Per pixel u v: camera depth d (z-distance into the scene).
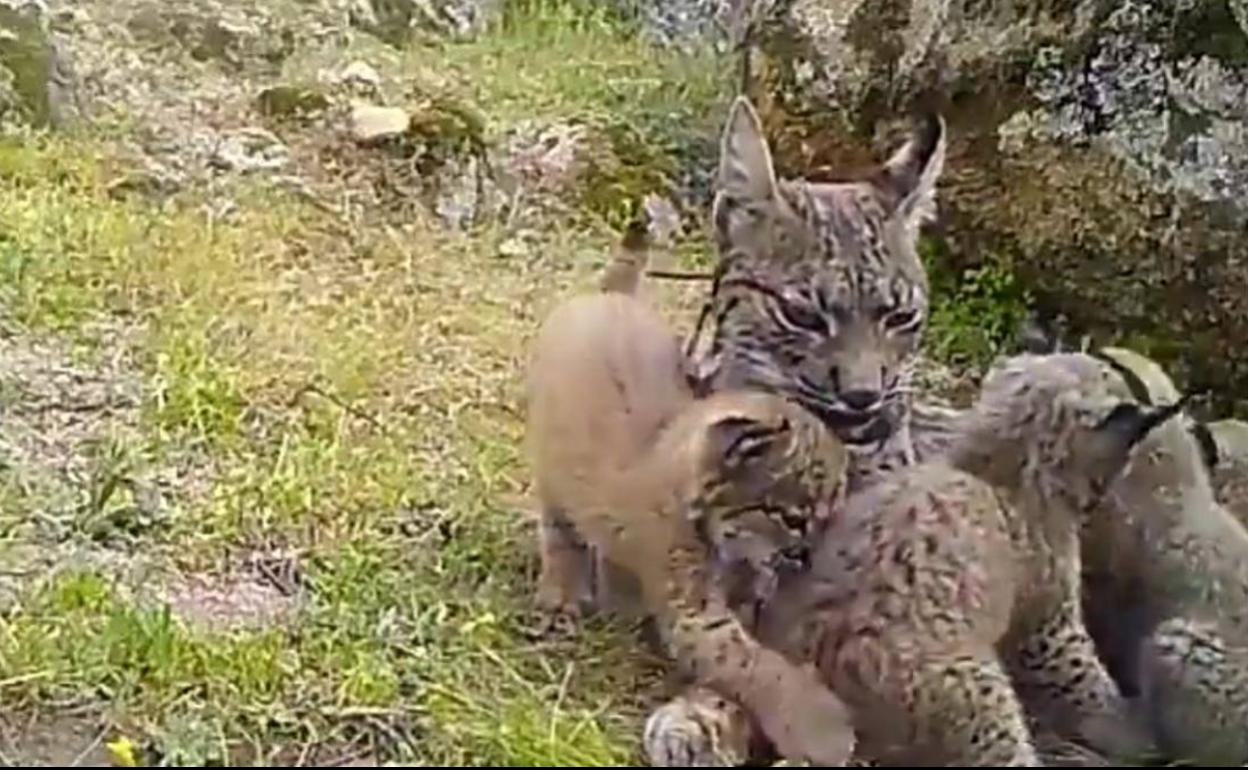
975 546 1.58
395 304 2.41
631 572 1.72
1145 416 1.68
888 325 1.75
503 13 3.29
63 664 1.67
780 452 1.61
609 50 3.18
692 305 2.21
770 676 1.56
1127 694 1.67
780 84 2.68
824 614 1.58
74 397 2.14
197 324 2.29
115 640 1.69
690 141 2.83
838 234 1.75
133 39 2.98
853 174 2.48
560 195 2.71
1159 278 2.30
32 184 2.61
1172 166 2.28
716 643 1.59
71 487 1.96
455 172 2.72
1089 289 2.35
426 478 2.01
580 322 1.83
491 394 2.20
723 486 1.62
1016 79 2.40
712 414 1.67
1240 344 2.25
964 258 2.44
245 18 3.06
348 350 2.27
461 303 2.43
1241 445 1.98
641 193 2.72
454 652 1.72
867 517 1.60
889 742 1.55
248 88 2.92
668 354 1.81
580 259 2.57
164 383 2.14
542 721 1.62
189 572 1.84
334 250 2.55
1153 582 1.70
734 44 2.92
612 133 2.81
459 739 1.59
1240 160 2.25
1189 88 2.28
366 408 2.15
